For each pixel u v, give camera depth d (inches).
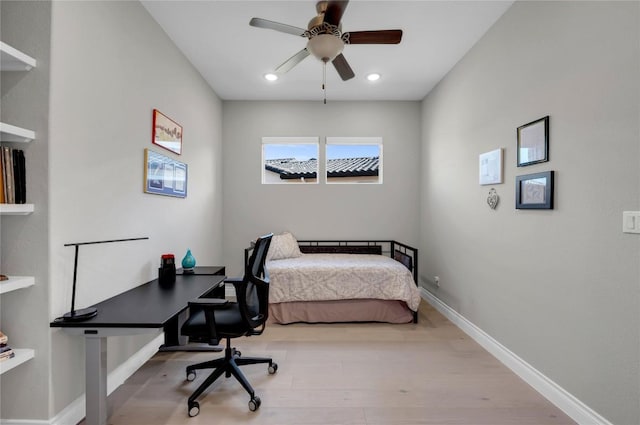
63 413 61.1
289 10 92.0
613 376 58.9
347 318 124.9
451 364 91.4
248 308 75.2
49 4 57.7
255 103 166.2
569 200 68.7
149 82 92.7
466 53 116.1
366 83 144.4
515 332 87.4
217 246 158.1
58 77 59.4
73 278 61.4
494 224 97.8
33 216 57.6
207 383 71.7
